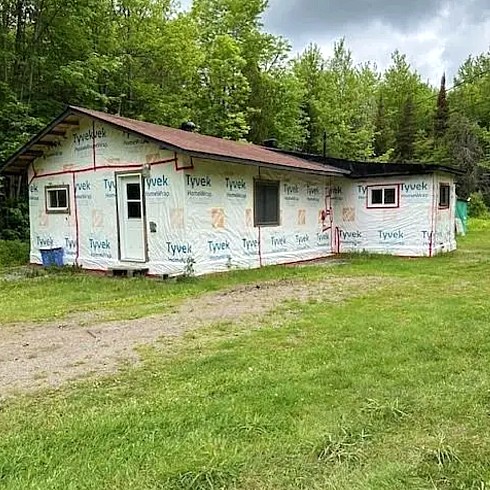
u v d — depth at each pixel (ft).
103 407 11.02
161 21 74.13
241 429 9.70
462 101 148.15
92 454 8.86
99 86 64.80
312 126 116.57
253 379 12.53
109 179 35.81
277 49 103.14
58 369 13.87
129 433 9.63
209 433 9.57
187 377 12.90
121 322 19.74
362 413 10.39
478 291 25.08
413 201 43.96
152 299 24.94
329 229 47.62
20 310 22.50
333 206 48.26
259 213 38.50
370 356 14.24
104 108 65.26
